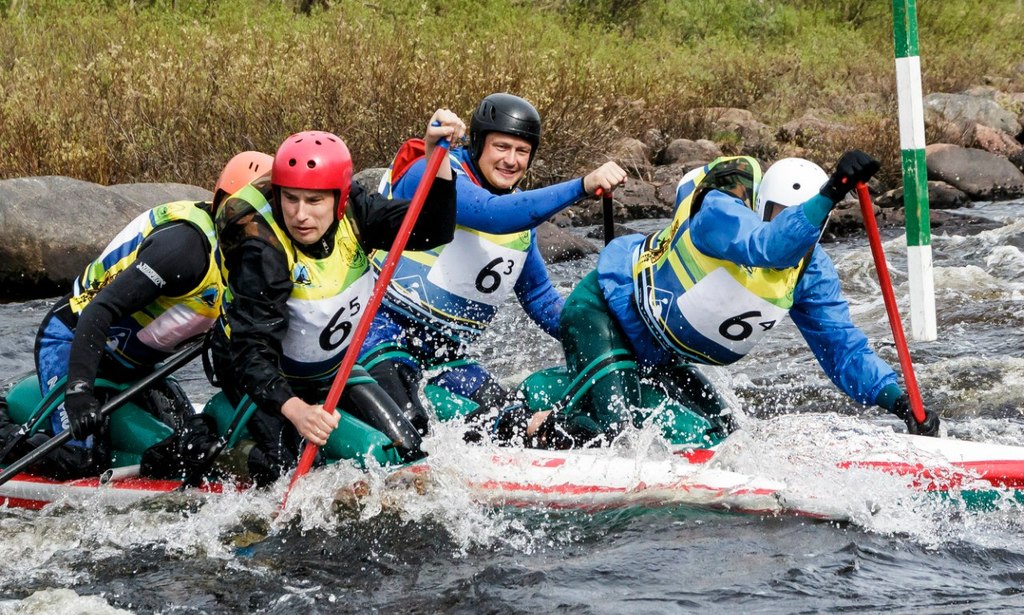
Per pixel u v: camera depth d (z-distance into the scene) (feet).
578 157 70.23
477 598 17.38
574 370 22.86
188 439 21.56
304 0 87.10
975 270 45.14
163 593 17.94
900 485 20.35
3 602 17.60
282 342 19.95
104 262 21.67
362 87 62.95
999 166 74.38
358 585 18.01
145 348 21.53
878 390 22.31
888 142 77.30
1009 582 17.72
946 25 128.06
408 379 22.88
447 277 22.88
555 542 19.43
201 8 80.43
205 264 20.53
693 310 21.49
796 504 20.18
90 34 71.20
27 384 23.41
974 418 27.84
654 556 18.72
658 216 66.13
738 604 16.99
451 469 21.12
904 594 17.29
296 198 18.93
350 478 20.43
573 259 52.34
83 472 22.39
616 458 21.24
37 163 57.00
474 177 22.88
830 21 127.03
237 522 20.36
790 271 21.42
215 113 60.95
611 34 101.04
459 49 71.20
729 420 23.49
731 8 118.93
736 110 89.10
